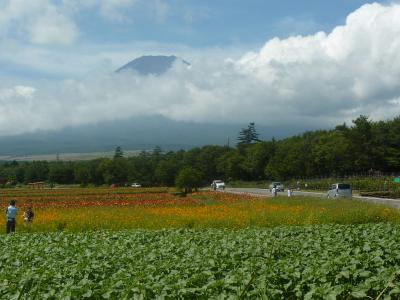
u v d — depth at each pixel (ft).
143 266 40.88
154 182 379.35
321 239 56.39
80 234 68.18
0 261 49.57
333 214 86.17
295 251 48.62
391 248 44.96
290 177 327.26
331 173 294.66
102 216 99.66
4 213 124.77
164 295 30.96
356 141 269.23
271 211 101.40
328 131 337.72
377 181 214.69
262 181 364.58
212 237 59.67
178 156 502.79
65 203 159.63
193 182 226.17
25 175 450.30
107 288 33.17
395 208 96.63
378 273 35.45
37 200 181.37
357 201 113.29
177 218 93.56
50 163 518.78
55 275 38.70
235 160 398.21
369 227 65.57
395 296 32.14
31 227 88.17
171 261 42.86
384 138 269.23
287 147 336.90
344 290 31.83
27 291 33.45
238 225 84.02
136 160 450.30
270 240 54.19
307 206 109.19
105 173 377.91
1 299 33.40
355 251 43.34
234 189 298.35
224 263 41.24
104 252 49.26
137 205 149.59
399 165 267.59
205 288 31.78
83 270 40.11
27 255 50.75
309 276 34.06
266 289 31.22
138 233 66.69
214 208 119.85
